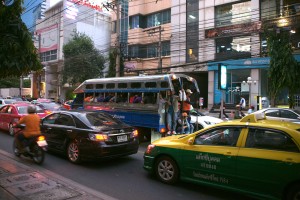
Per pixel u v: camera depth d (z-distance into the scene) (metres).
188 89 11.48
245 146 5.05
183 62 29.70
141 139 11.34
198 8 28.80
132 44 36.50
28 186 5.46
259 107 20.48
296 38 22.55
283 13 23.62
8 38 4.48
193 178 5.63
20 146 7.82
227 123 5.47
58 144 8.23
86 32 43.88
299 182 4.39
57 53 43.16
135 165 7.71
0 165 7.04
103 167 7.49
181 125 10.88
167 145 6.07
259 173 4.75
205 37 27.92
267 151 4.77
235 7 26.64
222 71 12.63
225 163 5.15
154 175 6.65
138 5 36.38
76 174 6.82
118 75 21.94
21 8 4.82
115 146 7.40
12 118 12.32
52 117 8.78
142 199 5.24
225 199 5.29
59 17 43.38
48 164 7.68
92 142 7.22
